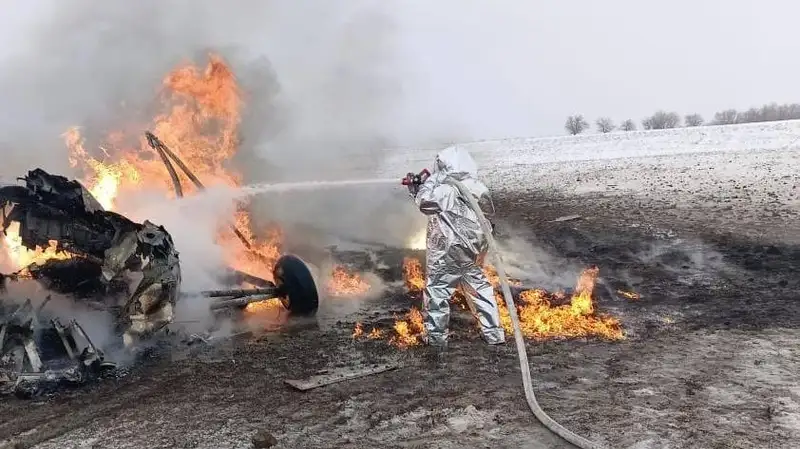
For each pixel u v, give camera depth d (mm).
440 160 5816
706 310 6574
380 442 3820
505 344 5730
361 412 4301
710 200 14445
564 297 7289
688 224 11586
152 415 4367
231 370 5285
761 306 6594
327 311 7191
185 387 4914
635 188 18156
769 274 7906
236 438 3943
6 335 5020
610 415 4074
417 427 4023
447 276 5676
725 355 5152
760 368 4812
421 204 5625
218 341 6152
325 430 4023
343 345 5875
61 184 5477
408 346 5781
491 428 3967
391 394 4625
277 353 5703
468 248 5562
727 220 11727
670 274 8227
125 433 4078
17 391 4770
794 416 3928
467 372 5043
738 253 9094
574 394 4488
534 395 4461
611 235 10984
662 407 4164
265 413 4336
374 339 6039
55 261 6168
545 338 5875
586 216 13344
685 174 21125
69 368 4977
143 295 5312
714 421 3906
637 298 7180
